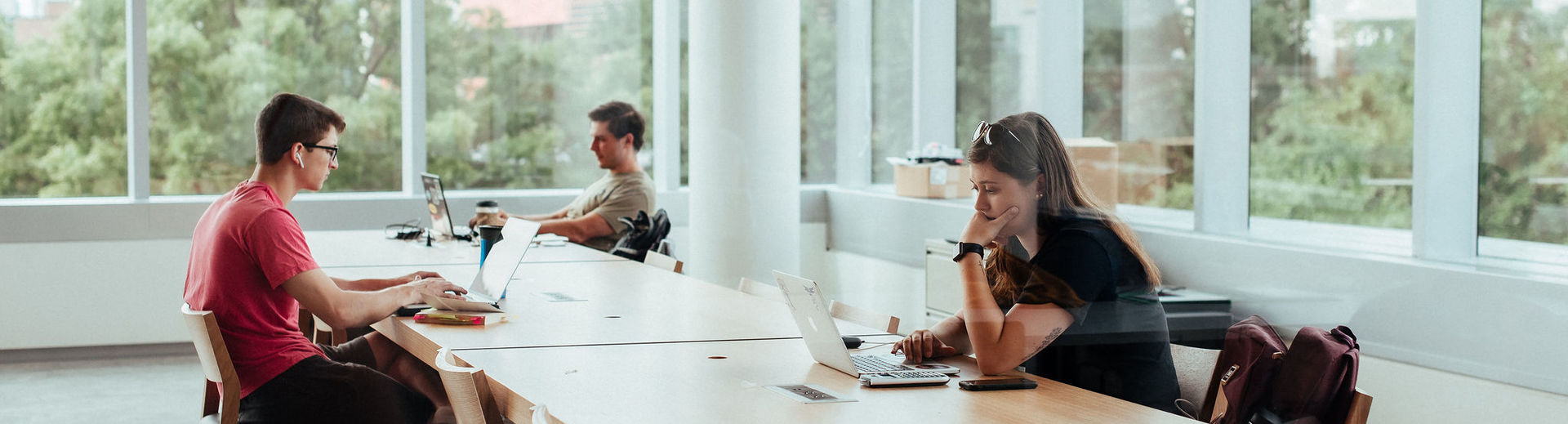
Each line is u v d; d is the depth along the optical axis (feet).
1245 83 12.64
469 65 20.45
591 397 6.63
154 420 13.99
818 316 7.21
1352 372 6.99
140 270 18.04
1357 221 11.36
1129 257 8.01
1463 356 9.41
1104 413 6.37
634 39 21.39
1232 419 7.38
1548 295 8.68
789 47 19.11
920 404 6.52
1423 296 9.75
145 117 18.53
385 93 19.98
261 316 8.62
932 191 16.76
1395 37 10.90
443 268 12.87
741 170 19.17
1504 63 9.91
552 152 21.11
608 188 17.87
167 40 18.70
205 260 8.71
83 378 16.37
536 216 18.37
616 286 11.57
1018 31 16.06
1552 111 9.54
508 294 10.94
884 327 9.20
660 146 21.45
